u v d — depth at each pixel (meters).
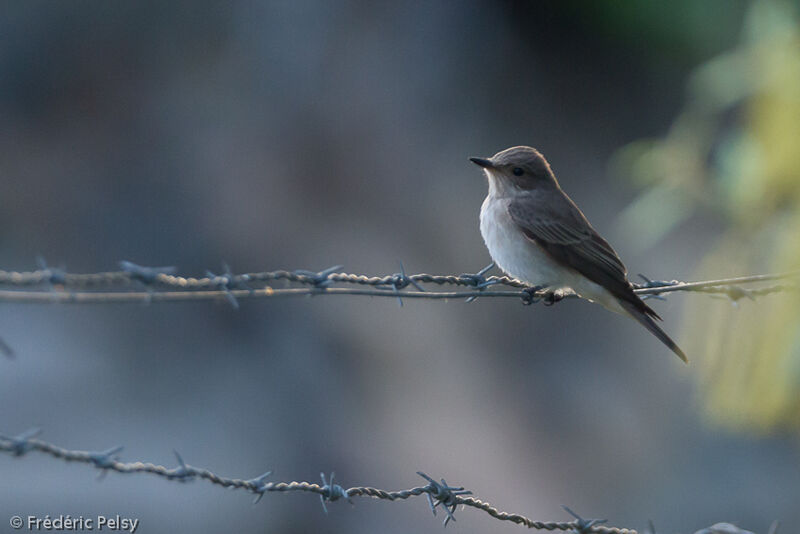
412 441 15.31
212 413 15.57
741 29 18.28
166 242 16.86
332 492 5.20
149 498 14.03
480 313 16.59
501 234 7.83
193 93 16.83
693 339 8.19
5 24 16.72
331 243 16.50
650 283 7.36
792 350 7.73
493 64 18.77
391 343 15.79
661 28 19.00
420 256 16.70
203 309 16.28
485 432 15.70
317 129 16.66
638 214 10.46
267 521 14.38
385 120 16.97
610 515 15.93
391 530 14.59
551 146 19.50
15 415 15.06
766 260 8.23
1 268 17.00
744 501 15.59
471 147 17.95
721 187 8.77
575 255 7.60
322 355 15.79
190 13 16.66
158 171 16.98
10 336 15.98
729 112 13.80
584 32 19.55
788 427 8.19
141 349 16.06
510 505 15.18
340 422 15.32
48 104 16.98
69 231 17.12
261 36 16.61
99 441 15.02
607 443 16.42
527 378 16.58
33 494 13.45
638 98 19.80
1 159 16.91
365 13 16.81
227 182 16.69
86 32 16.78
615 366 17.02
